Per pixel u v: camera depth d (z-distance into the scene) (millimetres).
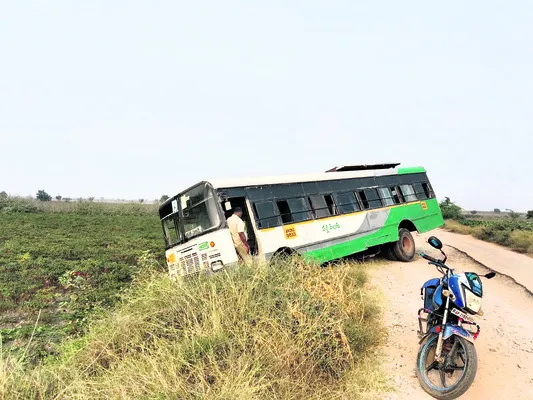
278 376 4828
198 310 5840
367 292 8305
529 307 8133
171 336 5574
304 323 5586
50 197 54562
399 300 8578
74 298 10125
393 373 5480
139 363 4953
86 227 27297
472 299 4992
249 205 9492
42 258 15109
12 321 9133
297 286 6484
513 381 5199
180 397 4273
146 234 24016
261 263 7184
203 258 8695
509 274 10781
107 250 17734
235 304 5848
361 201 12750
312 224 10844
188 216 9352
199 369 4551
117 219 33594
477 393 4977
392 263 13109
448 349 5043
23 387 4719
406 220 14109
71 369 5199
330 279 7258
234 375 4543
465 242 19047
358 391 4895
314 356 5324
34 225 26562
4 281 11875
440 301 5207
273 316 5688
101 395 4508
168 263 9891
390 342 6480
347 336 5816
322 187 11727
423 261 13516
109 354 5398
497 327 7012
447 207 33750
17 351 7180
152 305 6238
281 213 10172
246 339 5156
